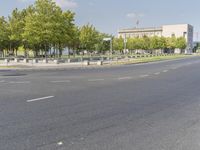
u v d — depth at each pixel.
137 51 122.81
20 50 71.00
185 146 5.11
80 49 73.06
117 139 5.50
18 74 22.36
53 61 42.41
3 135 5.73
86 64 37.00
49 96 10.76
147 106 8.89
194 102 9.67
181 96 10.97
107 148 4.97
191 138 5.59
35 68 29.94
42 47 56.91
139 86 14.05
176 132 6.02
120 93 11.64
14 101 9.65
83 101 9.69
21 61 43.72
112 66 33.94
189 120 7.10
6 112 7.87
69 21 50.34
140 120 7.07
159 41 108.38
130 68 29.66
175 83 15.49
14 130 6.08
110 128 6.30
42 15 44.44
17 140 5.41
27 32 44.53
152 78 18.38
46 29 44.00
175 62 44.19
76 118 7.21
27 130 6.09
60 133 5.89
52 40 45.00
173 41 123.62
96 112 7.94
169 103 9.44
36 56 60.25
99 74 21.72
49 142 5.29
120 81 16.45
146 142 5.32
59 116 7.42
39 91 12.16
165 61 48.53
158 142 5.33
